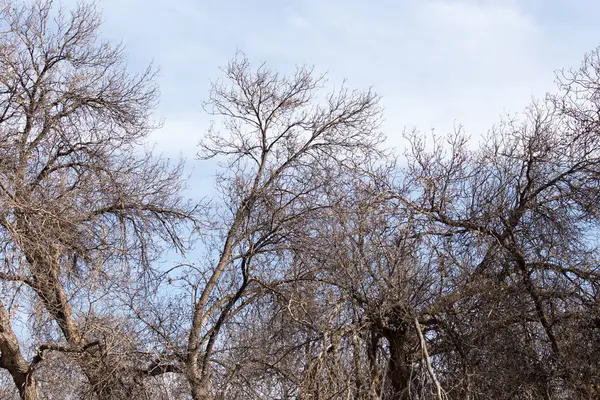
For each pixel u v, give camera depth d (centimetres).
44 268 1641
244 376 1608
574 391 1539
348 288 1470
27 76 1911
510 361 1509
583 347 1541
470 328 1496
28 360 1808
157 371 1659
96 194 1903
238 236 1806
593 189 1616
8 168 1723
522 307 1520
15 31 1906
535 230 1605
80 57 2011
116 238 1888
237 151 1978
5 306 1552
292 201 1795
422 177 1586
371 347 1477
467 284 1491
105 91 2038
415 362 1488
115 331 1606
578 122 1694
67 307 1727
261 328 1717
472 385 1430
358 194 1636
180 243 2009
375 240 1496
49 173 1878
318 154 1959
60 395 1678
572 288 1582
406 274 1458
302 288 1634
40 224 1630
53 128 1912
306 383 1417
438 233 1543
